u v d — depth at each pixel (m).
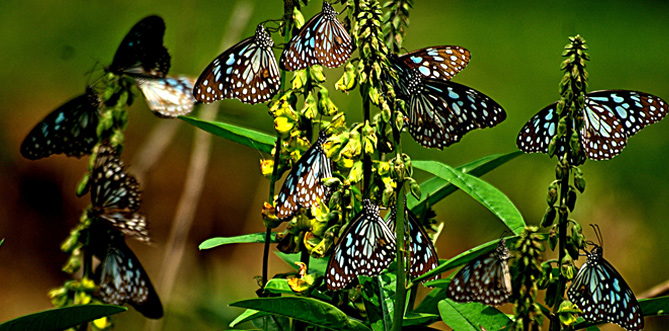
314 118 1.96
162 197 4.37
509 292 1.90
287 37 1.96
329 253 1.96
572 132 1.93
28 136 2.07
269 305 1.91
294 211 1.95
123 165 2.02
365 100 1.94
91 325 2.03
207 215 4.34
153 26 2.08
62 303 2.02
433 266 1.97
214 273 3.66
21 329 1.92
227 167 4.51
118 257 2.05
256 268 3.85
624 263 3.81
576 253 1.92
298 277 1.97
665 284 2.14
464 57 2.03
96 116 2.08
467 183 2.04
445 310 1.96
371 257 1.94
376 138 1.93
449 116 2.02
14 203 4.62
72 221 4.64
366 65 1.93
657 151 4.89
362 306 1.99
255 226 4.31
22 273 4.45
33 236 4.56
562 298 1.93
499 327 1.95
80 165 4.76
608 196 4.32
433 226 2.04
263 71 1.97
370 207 1.94
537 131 1.97
